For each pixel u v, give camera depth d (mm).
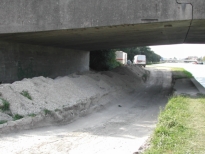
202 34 16109
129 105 14312
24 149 6473
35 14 12219
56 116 9297
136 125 9625
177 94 14125
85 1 11680
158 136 6465
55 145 6895
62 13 11953
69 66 21953
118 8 11391
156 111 12609
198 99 12023
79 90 12688
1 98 9086
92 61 29297
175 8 10898
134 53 61812
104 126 9391
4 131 7727
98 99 13367
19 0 12297
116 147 6809
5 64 14773
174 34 15961
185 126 7324
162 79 28859
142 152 5508
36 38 14477
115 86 17844
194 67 46719
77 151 6441
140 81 25703
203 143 5902
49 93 10703
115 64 32406
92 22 11688
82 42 17812
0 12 12523
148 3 11102
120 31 13500
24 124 8234
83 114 11039
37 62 17484
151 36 16391
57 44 17812
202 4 10680
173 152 5324
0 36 13258
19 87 10062
